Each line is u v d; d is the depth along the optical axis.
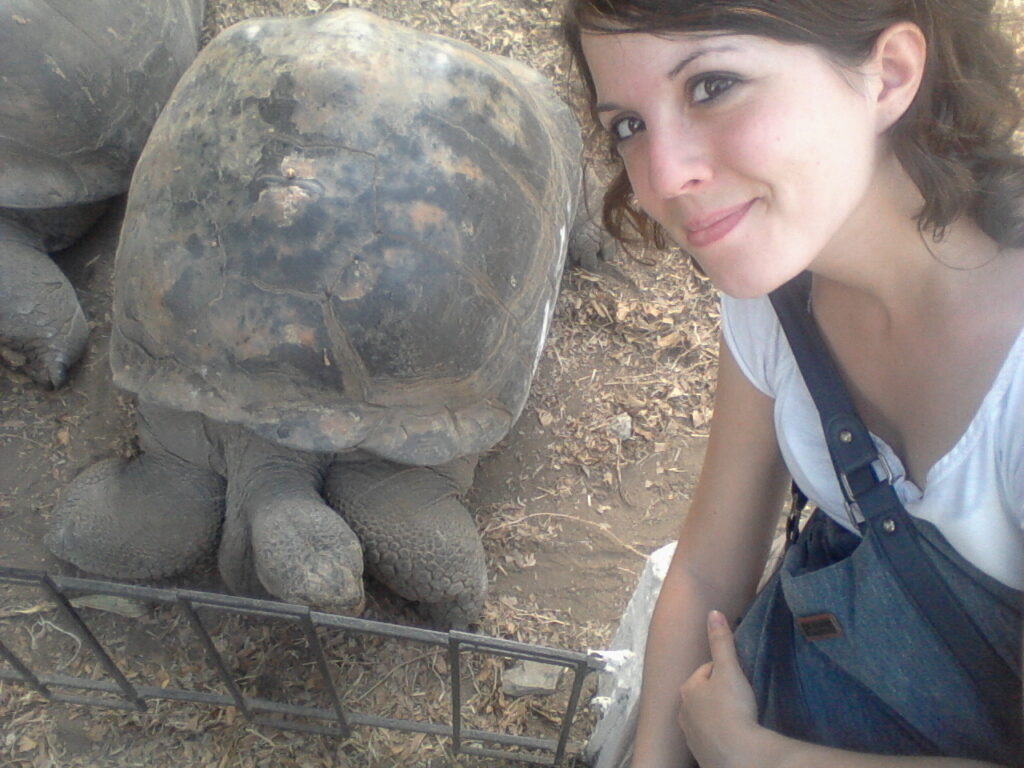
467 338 1.30
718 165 0.51
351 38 1.32
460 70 1.37
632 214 0.76
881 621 0.62
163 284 1.26
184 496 1.41
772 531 0.81
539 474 1.66
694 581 0.80
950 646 0.59
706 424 1.74
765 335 0.68
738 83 0.48
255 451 1.34
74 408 1.64
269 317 1.22
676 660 0.79
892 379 0.61
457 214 1.28
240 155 1.25
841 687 0.69
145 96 1.79
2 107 1.57
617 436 1.71
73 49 1.63
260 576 1.22
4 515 1.50
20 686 1.28
